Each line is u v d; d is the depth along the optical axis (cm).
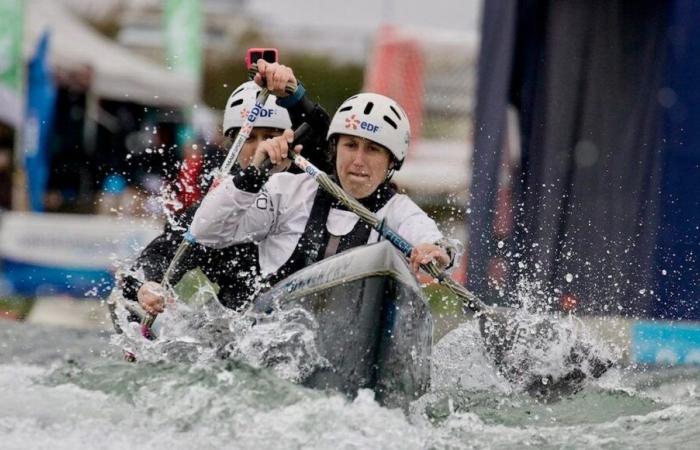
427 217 2278
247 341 2078
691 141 3650
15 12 4612
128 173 4884
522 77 3831
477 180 3753
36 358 2697
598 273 3644
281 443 1770
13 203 4631
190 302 2220
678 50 3644
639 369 2864
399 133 2234
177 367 2047
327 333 1989
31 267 4372
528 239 3738
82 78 4872
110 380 2045
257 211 2211
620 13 3684
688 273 3594
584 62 3725
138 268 2284
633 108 3688
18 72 4631
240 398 1912
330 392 1952
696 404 2219
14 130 4638
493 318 2264
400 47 5694
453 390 2241
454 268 2245
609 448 1875
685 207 3650
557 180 3750
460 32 5888
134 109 4981
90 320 3991
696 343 3391
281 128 2461
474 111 3812
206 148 4888
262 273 2233
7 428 1814
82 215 4669
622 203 3688
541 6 3791
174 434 1805
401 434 1850
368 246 2017
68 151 4828
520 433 1961
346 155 2219
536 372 2297
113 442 1762
